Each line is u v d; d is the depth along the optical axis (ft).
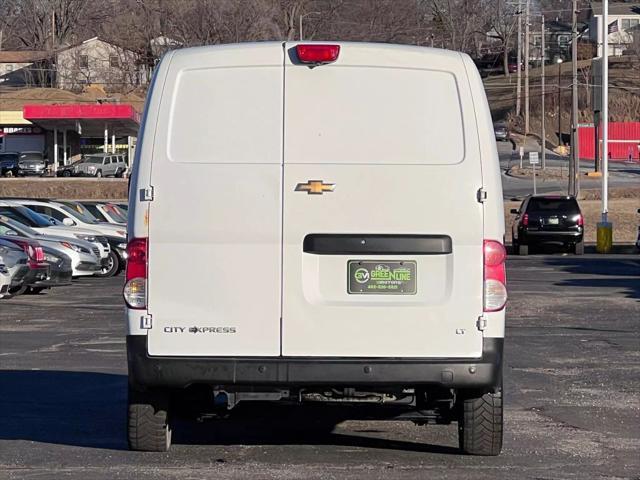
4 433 33.32
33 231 93.25
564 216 128.88
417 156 26.94
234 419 35.91
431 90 27.14
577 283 89.92
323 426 34.78
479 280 26.78
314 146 26.86
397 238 26.78
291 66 27.04
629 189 235.40
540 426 34.88
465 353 26.78
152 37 312.91
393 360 26.66
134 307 26.86
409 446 31.60
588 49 453.99
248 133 26.94
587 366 47.88
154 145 26.96
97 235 100.42
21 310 72.08
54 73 368.68
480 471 28.32
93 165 272.51
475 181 26.91
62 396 40.09
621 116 387.55
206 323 26.78
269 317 26.76
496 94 418.92
